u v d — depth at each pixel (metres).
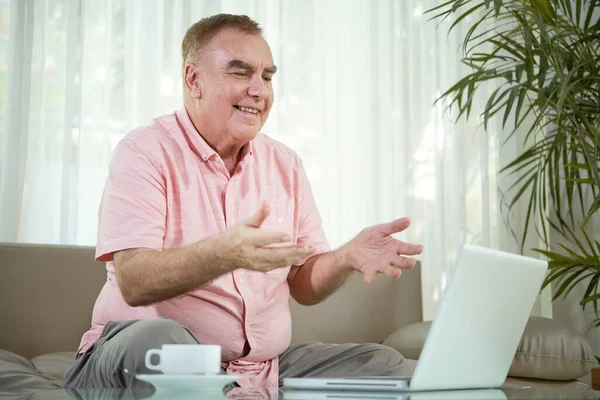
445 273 3.14
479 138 3.24
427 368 1.09
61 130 2.77
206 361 0.99
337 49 3.12
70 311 2.25
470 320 1.14
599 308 3.01
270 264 1.17
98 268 2.31
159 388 0.99
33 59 2.76
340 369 1.62
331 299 2.58
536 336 2.17
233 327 1.62
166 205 1.63
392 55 3.19
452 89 2.71
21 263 2.22
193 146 1.69
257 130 1.71
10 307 2.19
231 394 1.04
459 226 3.17
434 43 3.23
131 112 2.84
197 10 2.95
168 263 1.36
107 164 2.80
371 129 3.12
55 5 2.81
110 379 1.24
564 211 3.13
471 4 3.25
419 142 3.19
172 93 2.91
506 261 1.17
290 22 3.08
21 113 2.70
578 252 3.08
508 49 2.68
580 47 2.71
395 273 1.46
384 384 1.10
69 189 2.71
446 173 3.21
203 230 1.66
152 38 2.89
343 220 3.06
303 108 3.07
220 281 1.61
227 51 1.67
